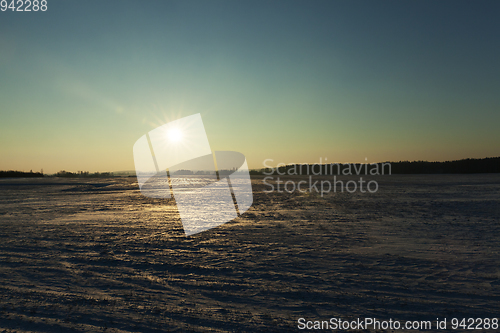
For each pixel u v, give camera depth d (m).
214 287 6.13
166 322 4.64
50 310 4.98
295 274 6.87
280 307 5.23
